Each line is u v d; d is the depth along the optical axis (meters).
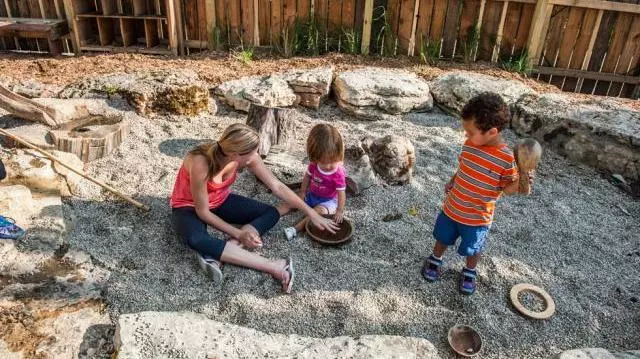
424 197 4.07
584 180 4.55
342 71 6.07
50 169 3.88
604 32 6.33
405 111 5.45
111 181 3.99
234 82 5.47
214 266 3.03
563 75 6.61
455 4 6.39
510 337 2.87
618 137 4.50
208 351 2.46
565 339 2.88
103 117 4.77
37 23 6.50
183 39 6.83
